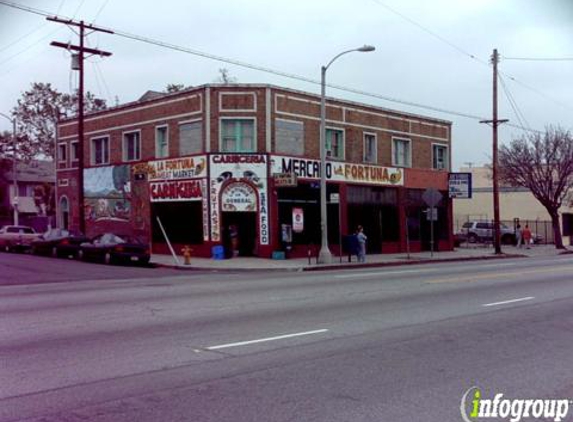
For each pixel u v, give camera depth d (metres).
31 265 25.27
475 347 8.58
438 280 18.38
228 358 7.76
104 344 8.62
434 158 39.66
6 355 7.94
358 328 9.99
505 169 44.50
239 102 29.14
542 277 19.44
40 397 6.09
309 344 8.66
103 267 24.92
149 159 32.28
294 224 27.22
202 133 29.44
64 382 6.64
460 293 14.94
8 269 23.50
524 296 14.40
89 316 11.19
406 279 18.81
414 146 37.75
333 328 9.97
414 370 7.25
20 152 54.31
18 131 53.69
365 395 6.20
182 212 30.52
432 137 39.25
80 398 6.06
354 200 33.47
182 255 30.19
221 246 28.31
